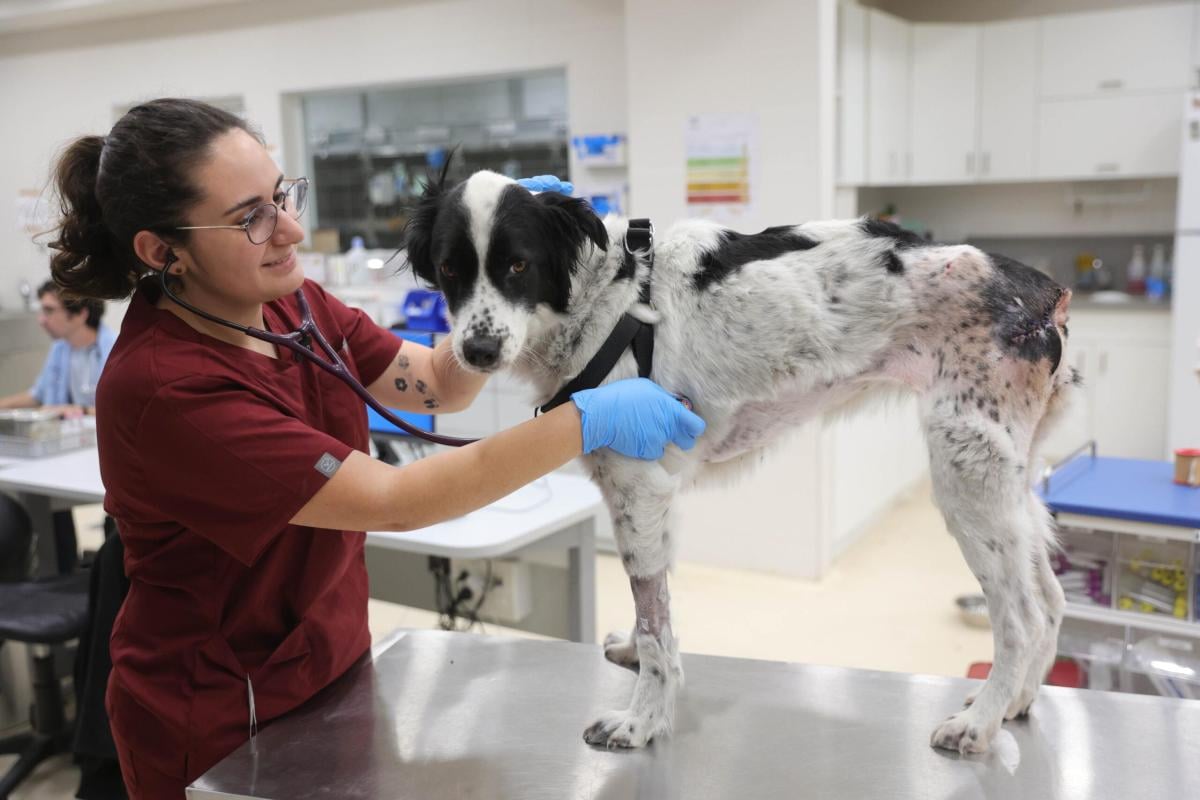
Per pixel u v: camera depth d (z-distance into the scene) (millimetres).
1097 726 1441
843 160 4562
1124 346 5234
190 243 1244
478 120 5609
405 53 5266
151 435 1232
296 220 1413
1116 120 5156
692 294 1445
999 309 1363
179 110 1247
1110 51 5109
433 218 1433
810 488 4227
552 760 1394
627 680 1650
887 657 3488
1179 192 4789
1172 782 1296
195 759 1412
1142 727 1437
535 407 1549
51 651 2969
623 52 4633
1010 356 1357
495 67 5031
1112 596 2439
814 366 1437
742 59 4051
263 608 1438
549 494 2787
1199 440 4797
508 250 1334
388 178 5930
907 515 5160
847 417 1604
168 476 1247
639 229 1458
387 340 1695
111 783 2311
